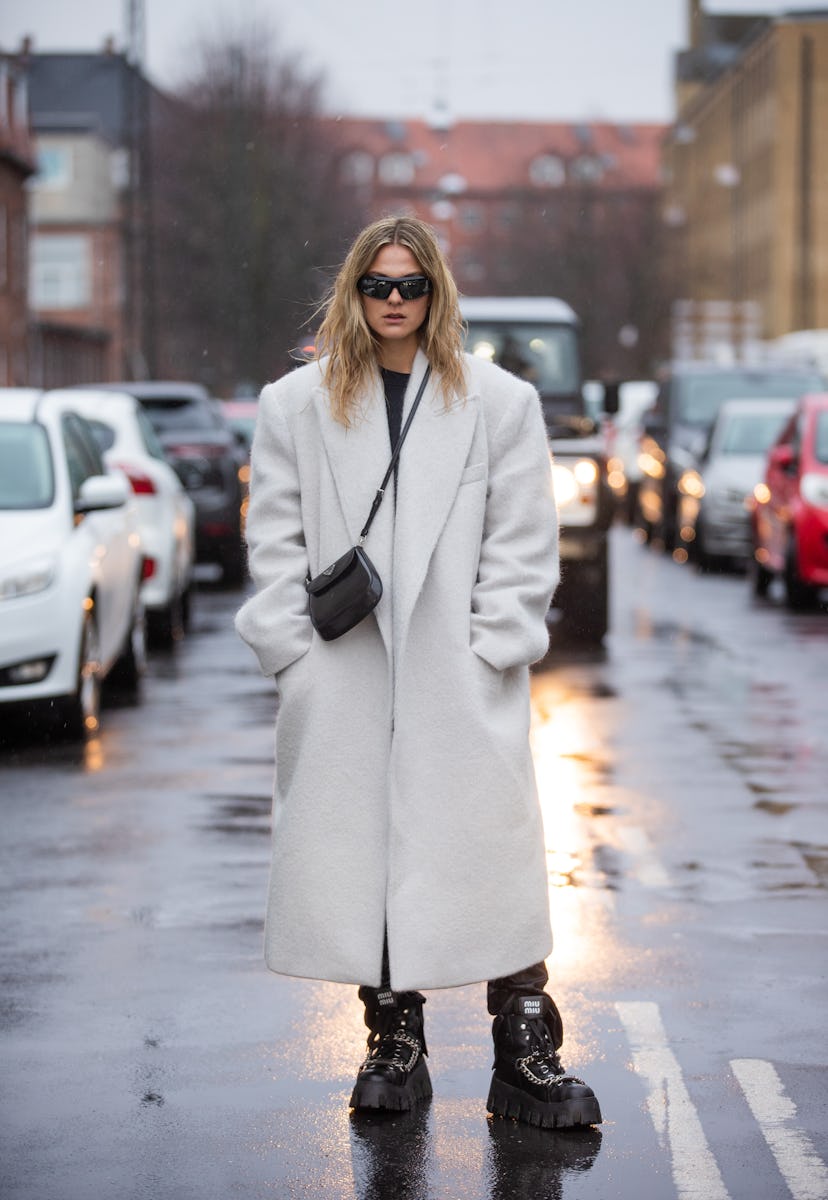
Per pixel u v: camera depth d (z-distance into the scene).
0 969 10.12
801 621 29.16
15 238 92.50
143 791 15.16
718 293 162.12
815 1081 8.28
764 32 149.88
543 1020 7.82
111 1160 7.40
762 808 14.34
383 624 7.47
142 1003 9.51
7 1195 7.07
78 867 12.46
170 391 36.62
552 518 7.67
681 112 192.12
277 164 109.06
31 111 143.88
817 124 145.25
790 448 32.06
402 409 7.63
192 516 29.45
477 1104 7.98
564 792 14.98
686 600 33.03
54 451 19.00
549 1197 6.97
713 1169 7.25
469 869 7.45
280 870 7.59
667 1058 8.59
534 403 7.71
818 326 146.00
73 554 17.81
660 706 19.78
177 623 27.42
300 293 107.75
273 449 7.69
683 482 42.16
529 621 7.54
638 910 11.30
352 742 7.52
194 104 110.75
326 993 9.68
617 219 157.75
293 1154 7.43
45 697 17.36
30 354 95.81
